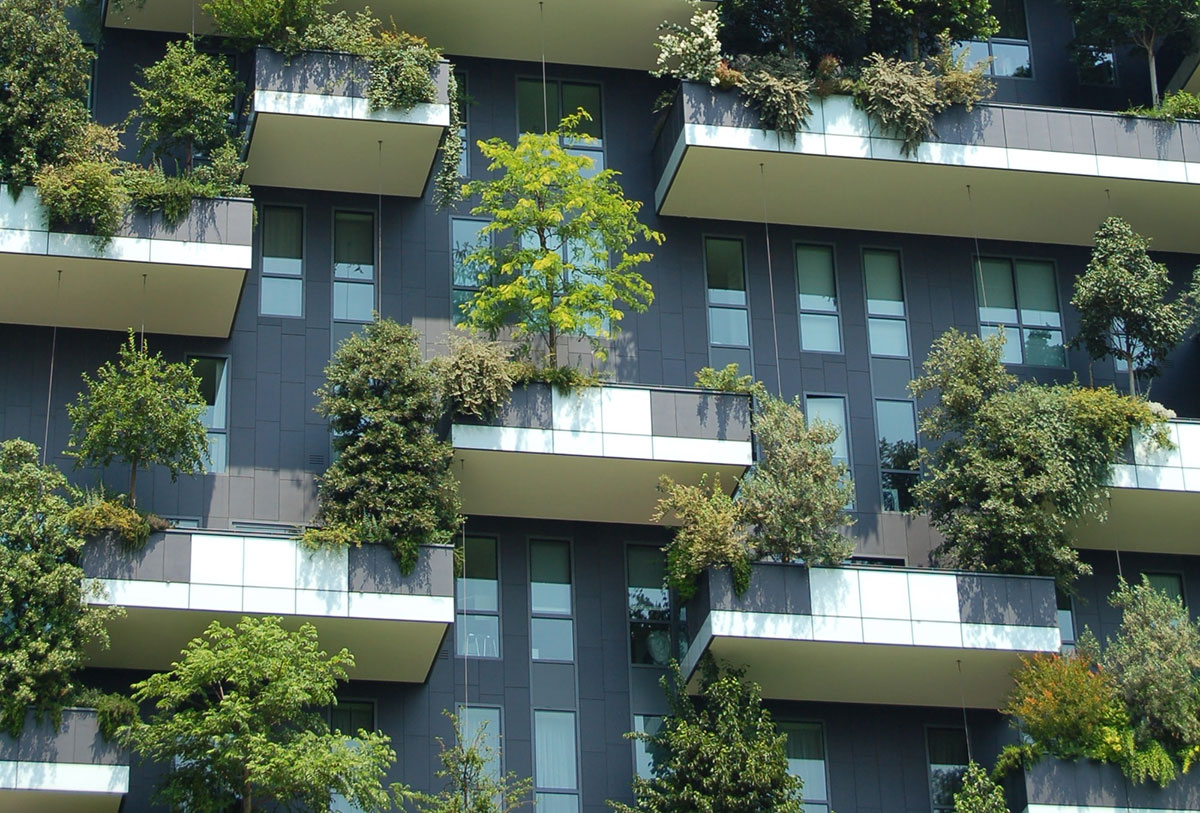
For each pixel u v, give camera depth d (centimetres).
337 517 3528
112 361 3791
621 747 3697
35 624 3244
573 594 3812
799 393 4022
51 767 3198
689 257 4088
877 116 3981
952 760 3809
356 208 4003
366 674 3634
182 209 3653
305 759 3130
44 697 3228
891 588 3603
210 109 3791
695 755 3422
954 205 4119
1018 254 4244
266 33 3847
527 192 3834
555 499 3797
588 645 3775
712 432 3709
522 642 3753
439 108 3856
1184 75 4328
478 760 3359
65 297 3700
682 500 3609
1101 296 3978
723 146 3916
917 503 3944
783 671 3666
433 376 3634
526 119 4172
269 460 3766
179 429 3472
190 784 3209
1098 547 4016
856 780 3762
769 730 3459
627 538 3881
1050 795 3488
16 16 3681
